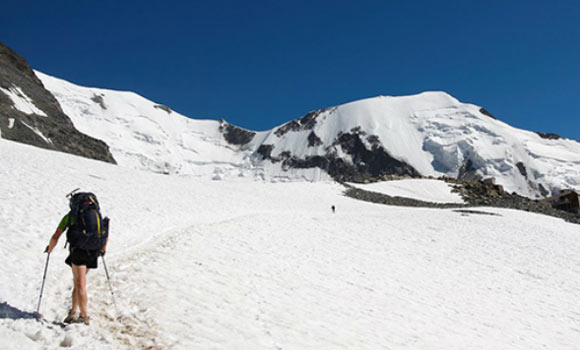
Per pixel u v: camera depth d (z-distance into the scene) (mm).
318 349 8078
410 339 10352
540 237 35031
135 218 20281
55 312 7102
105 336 6348
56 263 10102
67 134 106625
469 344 11094
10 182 18828
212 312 8789
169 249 14797
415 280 18906
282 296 11820
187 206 30438
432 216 41781
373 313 12203
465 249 28844
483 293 18844
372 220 38062
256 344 7527
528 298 19391
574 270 26516
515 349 11664
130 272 10500
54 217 15172
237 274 13273
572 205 96500
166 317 7812
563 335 14602
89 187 25172
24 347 5395
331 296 13227
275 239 23172
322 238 26531
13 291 7480
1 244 10195
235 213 33094
